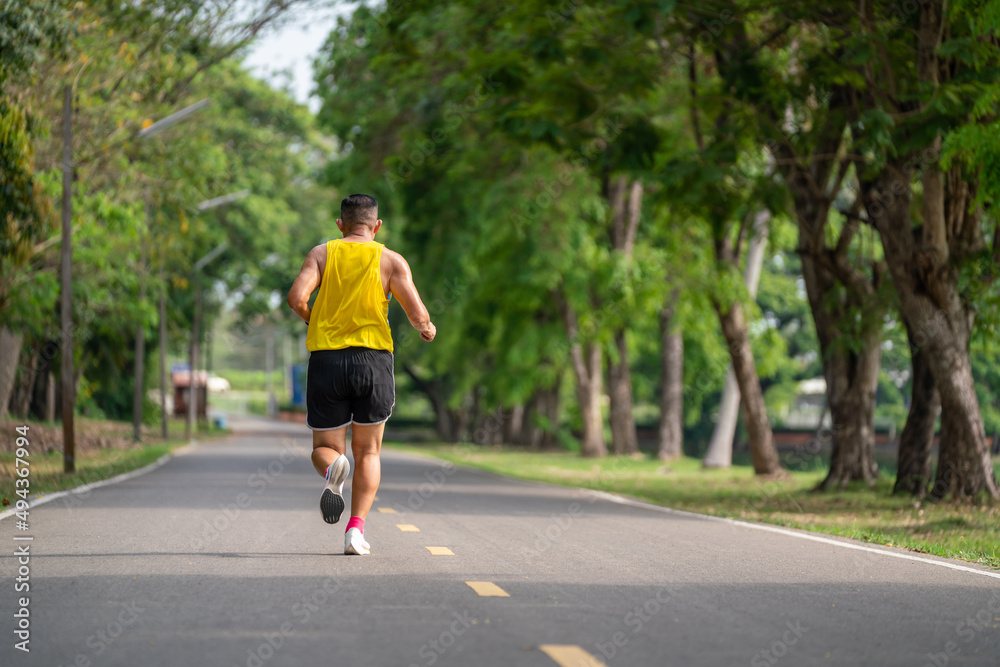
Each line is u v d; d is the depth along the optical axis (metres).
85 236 34.53
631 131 27.64
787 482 37.16
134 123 35.69
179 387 117.81
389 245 64.50
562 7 24.77
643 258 55.34
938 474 25.78
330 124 50.34
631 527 18.14
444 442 98.94
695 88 28.31
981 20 19.70
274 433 97.25
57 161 33.62
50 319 38.34
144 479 29.20
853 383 31.14
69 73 31.89
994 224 25.61
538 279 54.56
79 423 60.00
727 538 16.52
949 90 21.66
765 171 33.31
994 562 14.16
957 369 25.25
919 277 25.17
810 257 30.14
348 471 11.66
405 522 17.64
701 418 100.69
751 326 47.84
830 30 24.64
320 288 12.05
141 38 32.31
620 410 64.44
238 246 81.56
